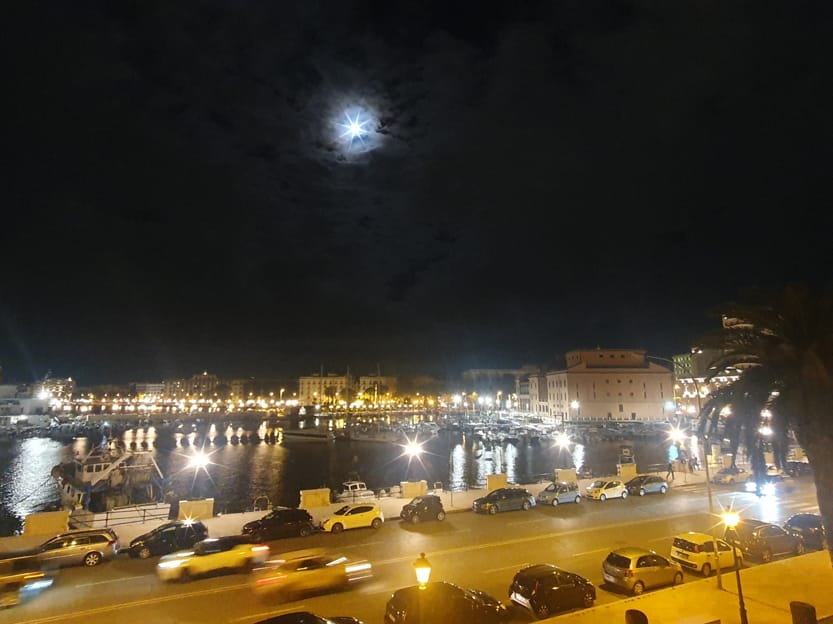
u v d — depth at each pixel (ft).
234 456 346.54
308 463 312.29
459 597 58.34
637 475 150.10
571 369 476.95
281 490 225.76
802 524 92.89
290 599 69.05
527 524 107.04
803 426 55.98
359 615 63.98
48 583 73.97
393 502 124.57
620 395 469.57
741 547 84.69
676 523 107.45
